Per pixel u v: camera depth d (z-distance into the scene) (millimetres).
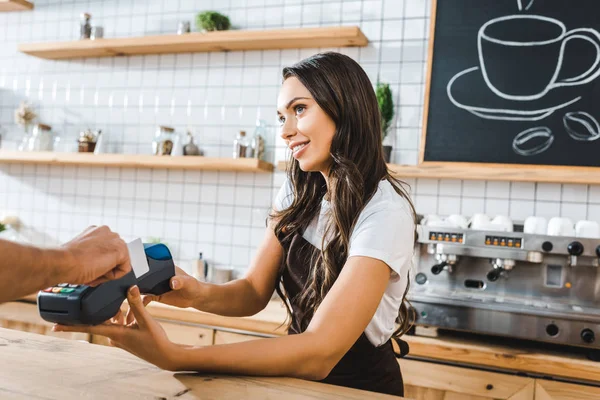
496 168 2324
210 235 2953
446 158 2484
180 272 1224
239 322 2176
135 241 890
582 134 2314
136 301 816
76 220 3227
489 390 1843
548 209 2406
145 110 3111
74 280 729
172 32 3078
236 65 2945
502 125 2416
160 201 3057
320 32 2566
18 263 662
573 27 2334
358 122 1185
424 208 2566
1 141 3406
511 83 2408
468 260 2154
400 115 2629
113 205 3150
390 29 2670
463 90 2475
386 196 1146
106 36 3217
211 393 786
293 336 938
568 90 2336
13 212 3359
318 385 869
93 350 992
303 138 1179
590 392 1745
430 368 1906
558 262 2049
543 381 1790
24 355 923
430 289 2168
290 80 1188
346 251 1156
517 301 2012
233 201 2918
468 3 2482
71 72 3283
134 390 770
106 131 3186
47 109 3322
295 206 1327
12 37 3430
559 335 1830
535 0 2385
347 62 1197
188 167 2812
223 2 2977
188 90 3035
